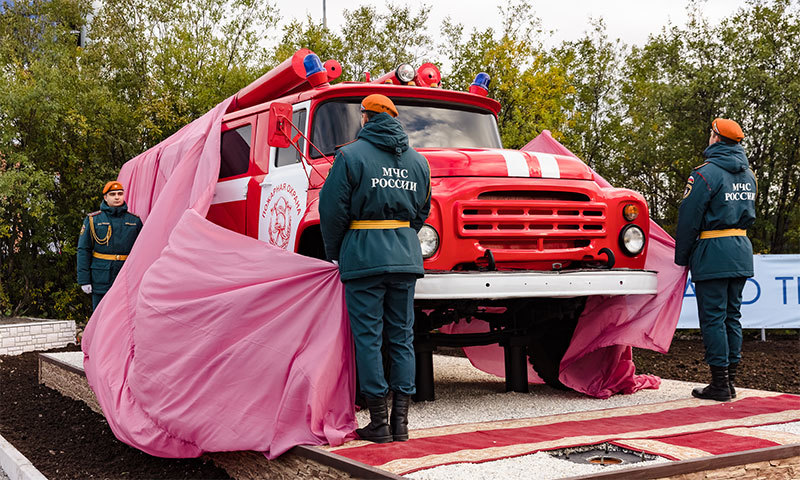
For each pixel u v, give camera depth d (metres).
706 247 5.84
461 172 5.22
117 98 15.89
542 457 3.95
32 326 12.02
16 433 6.69
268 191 6.06
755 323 11.41
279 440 4.49
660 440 4.28
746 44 15.44
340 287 4.71
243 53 17.97
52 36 17.14
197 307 5.15
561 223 5.46
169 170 7.63
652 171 17.61
